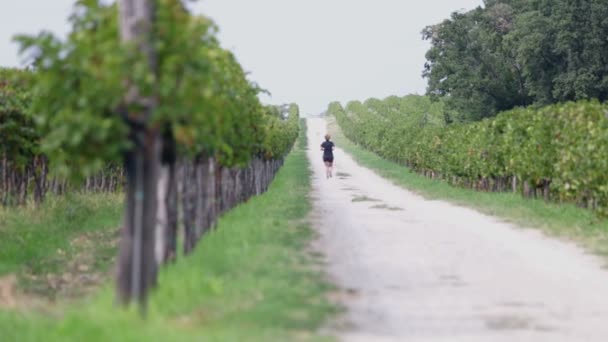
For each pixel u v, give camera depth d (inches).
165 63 1143.0
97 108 1107.3
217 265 1614.2
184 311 1212.5
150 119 1132.5
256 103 2551.7
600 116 2802.7
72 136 1110.4
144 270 1174.3
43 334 1048.2
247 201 3572.8
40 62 1162.0
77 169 1240.8
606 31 6865.2
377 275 1614.2
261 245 1966.0
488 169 3956.7
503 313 1263.5
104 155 1130.0
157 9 1162.6
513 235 2285.9
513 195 3595.0
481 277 1596.9
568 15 6850.4
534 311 1279.5
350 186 5123.0
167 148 1270.9
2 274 1841.8
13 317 1169.4
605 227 2340.1
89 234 2655.0
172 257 1652.3
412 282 1536.7
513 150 3516.2
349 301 1350.9
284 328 1125.7
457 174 4500.5
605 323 1193.4
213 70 1518.2
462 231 2401.6
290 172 6894.7
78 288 1750.7
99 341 991.0
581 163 2615.7
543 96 7460.6
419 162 6087.6
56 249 2292.1
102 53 1117.7
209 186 2325.3
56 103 1168.2
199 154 1904.5
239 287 1393.9
